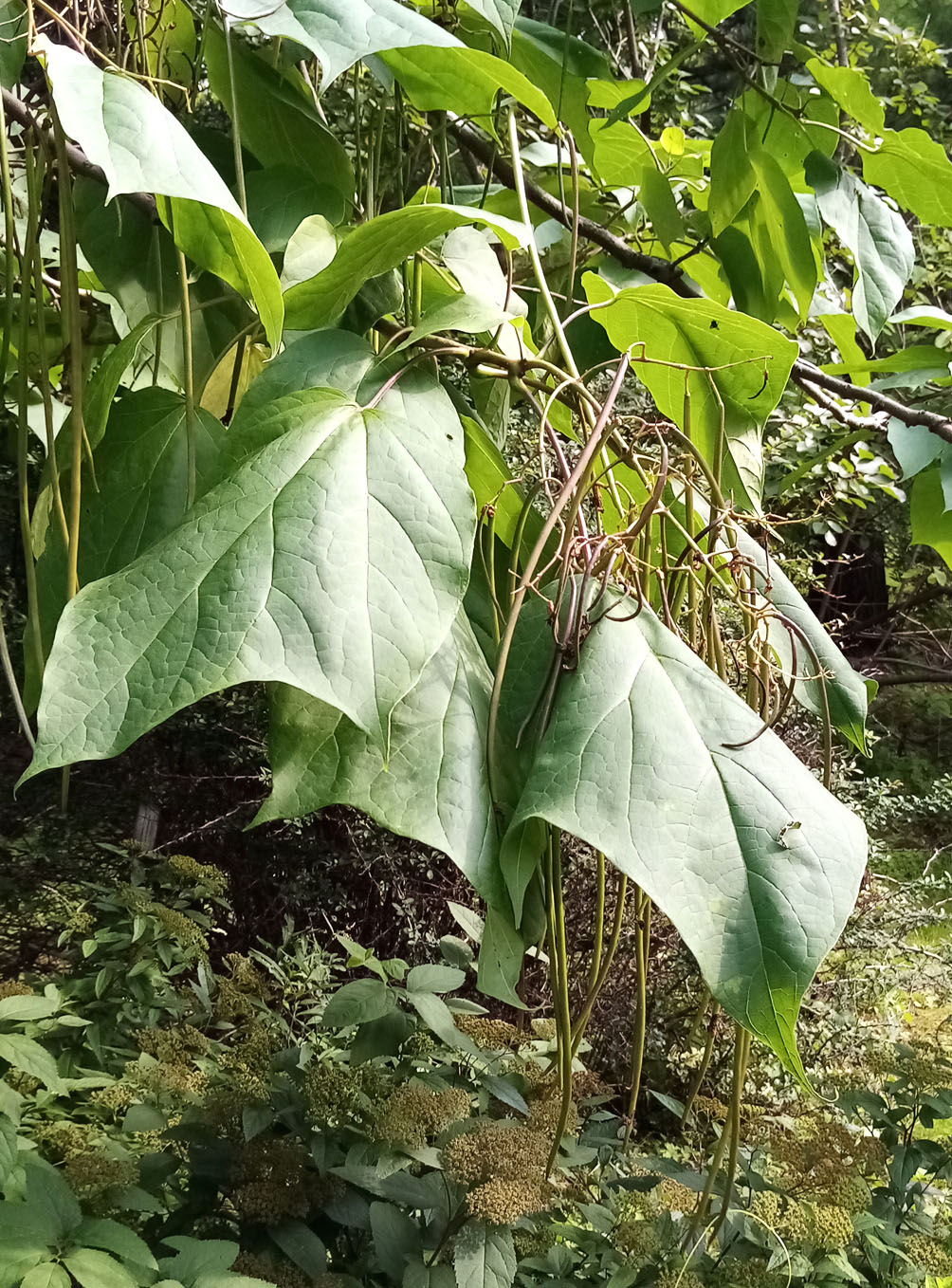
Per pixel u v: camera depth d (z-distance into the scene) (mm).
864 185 1053
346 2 573
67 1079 1445
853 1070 2244
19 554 2090
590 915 2590
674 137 1217
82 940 2055
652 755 489
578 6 1550
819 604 4516
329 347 614
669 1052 2604
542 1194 1170
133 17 890
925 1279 1585
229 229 624
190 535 492
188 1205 1215
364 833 2828
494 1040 1517
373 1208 1174
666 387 838
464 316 603
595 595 567
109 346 965
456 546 498
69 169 706
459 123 1025
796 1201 1391
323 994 2318
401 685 451
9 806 2363
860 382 1175
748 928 447
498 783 541
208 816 2775
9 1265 806
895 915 2947
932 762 5074
